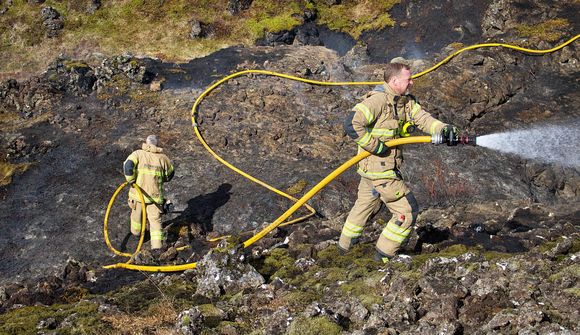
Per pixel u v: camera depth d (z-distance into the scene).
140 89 13.67
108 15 16.88
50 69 13.94
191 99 13.34
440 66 14.01
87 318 5.95
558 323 4.89
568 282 5.31
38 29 16.53
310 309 5.31
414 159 11.62
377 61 15.32
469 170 11.45
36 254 9.43
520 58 14.36
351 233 7.12
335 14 16.89
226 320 5.78
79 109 13.05
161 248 9.07
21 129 12.47
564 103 13.38
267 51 15.55
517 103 13.59
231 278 6.52
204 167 11.38
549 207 10.19
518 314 4.88
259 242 8.70
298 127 12.55
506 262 5.95
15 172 11.23
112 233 9.83
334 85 13.77
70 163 11.49
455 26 15.88
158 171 9.15
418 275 5.94
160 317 5.96
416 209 6.71
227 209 10.34
